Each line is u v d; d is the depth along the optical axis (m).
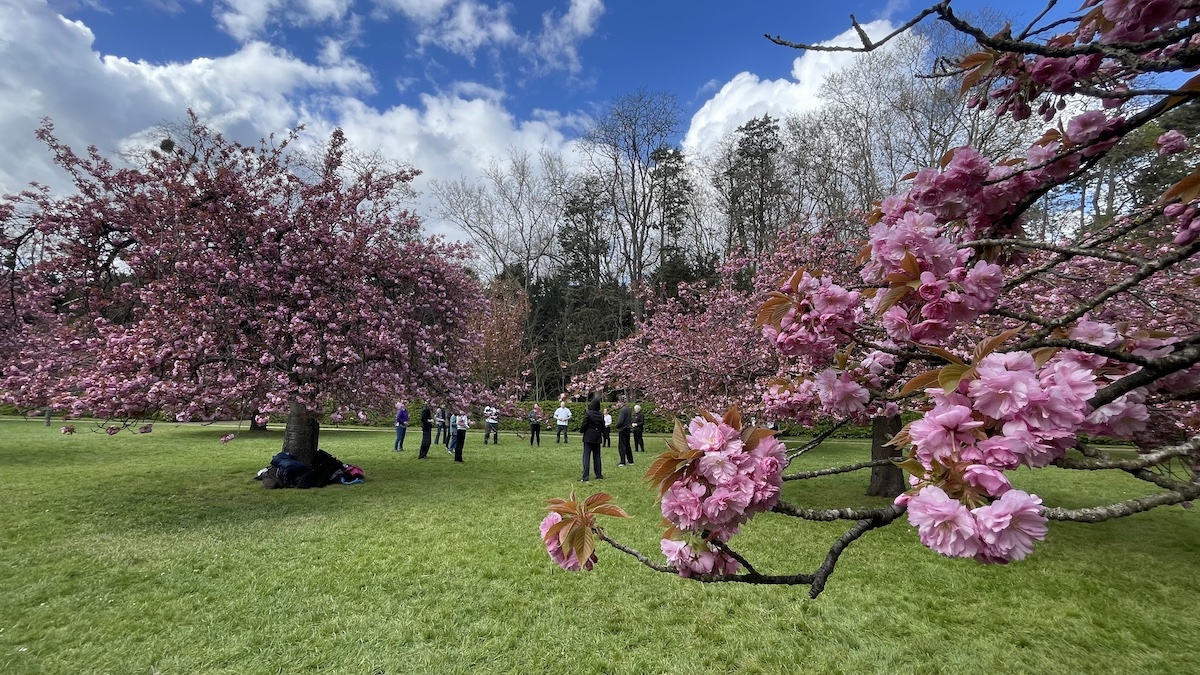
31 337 9.03
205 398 6.04
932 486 0.94
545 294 32.62
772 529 5.74
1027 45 1.16
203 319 6.39
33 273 7.54
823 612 3.61
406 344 8.30
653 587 4.02
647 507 6.80
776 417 2.31
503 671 2.91
